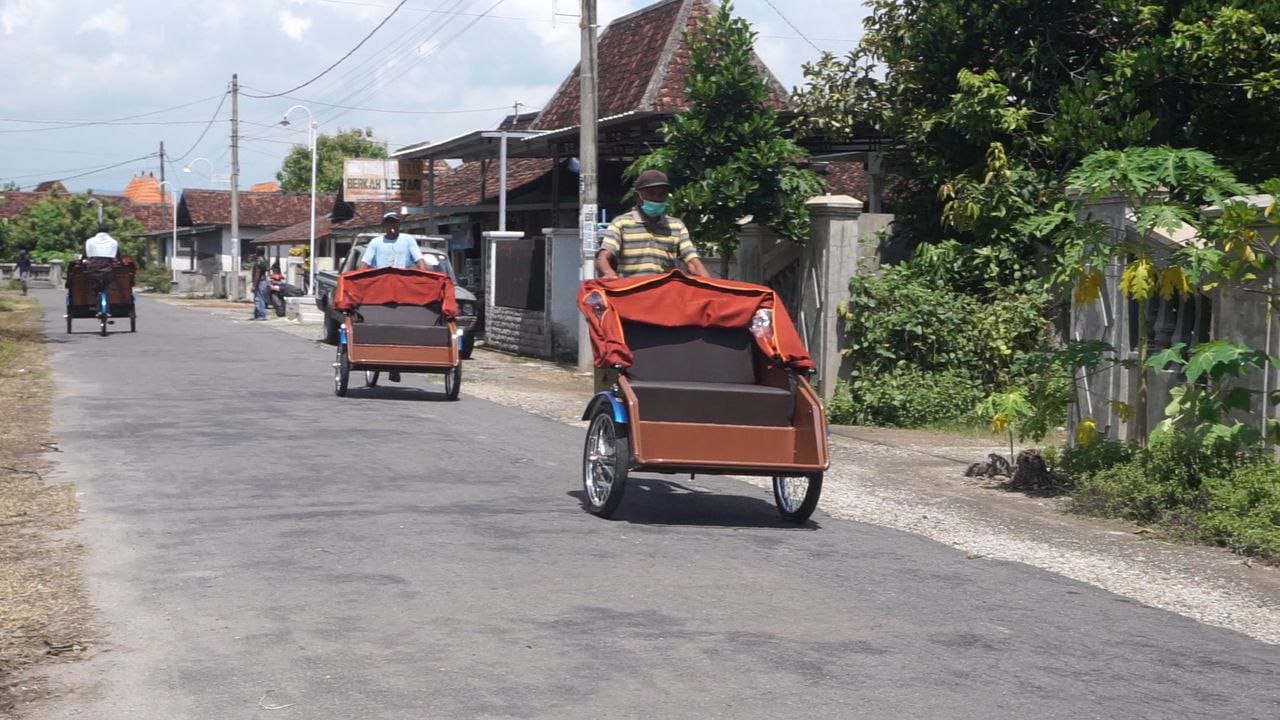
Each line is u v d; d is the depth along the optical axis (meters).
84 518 8.77
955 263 16.95
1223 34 16.17
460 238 38.41
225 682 5.45
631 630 6.30
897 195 20.09
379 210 52.16
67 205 91.25
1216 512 9.20
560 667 5.70
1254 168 17.19
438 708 5.15
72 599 6.72
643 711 5.16
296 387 17.84
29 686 5.40
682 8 27.05
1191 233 10.83
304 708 5.14
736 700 5.32
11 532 8.34
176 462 11.17
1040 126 18.05
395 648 5.93
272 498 9.56
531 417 15.40
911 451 13.45
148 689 5.36
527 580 7.25
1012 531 9.32
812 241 16.30
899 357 15.88
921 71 19.23
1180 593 7.59
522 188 31.92
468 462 11.58
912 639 6.34
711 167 18.11
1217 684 5.80
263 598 6.75
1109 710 5.38
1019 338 16.22
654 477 11.35
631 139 25.81
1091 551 8.69
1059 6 18.09
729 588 7.23
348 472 10.80
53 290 68.25
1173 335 11.23
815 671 5.75
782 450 9.26
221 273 63.72
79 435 12.75
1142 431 10.86
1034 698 5.49
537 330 25.45
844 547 8.52
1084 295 10.73
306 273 56.12
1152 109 17.55
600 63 29.69
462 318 24.77
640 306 9.57
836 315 15.96
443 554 7.83
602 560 7.82
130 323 31.33
